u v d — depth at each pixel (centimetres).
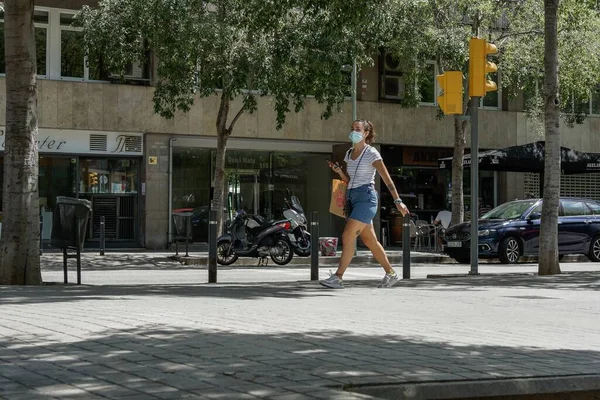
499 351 609
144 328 659
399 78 3459
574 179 3859
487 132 3600
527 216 2502
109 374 470
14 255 1288
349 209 1237
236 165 3300
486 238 2442
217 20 2367
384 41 2703
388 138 3444
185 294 1058
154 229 3080
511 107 3644
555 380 508
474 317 859
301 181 3419
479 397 481
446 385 471
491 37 2902
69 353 538
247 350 559
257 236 2309
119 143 3038
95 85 2995
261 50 2372
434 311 911
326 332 667
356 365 514
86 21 2495
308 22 2367
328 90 2505
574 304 1052
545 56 1797
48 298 943
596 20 2769
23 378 458
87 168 3019
